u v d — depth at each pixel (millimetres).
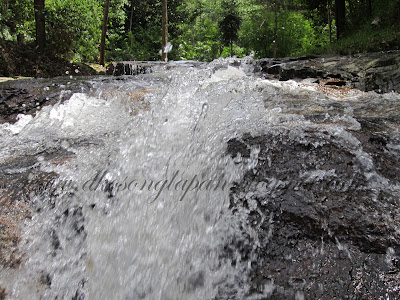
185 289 1774
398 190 1887
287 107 3039
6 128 3729
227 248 1841
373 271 1534
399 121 2557
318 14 18656
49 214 2182
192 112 3018
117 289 1870
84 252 2059
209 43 23453
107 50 22062
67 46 14281
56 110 3947
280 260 1710
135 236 2055
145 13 27516
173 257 1897
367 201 1839
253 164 2148
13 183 2359
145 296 1823
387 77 4801
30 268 1949
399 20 9719
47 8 13477
